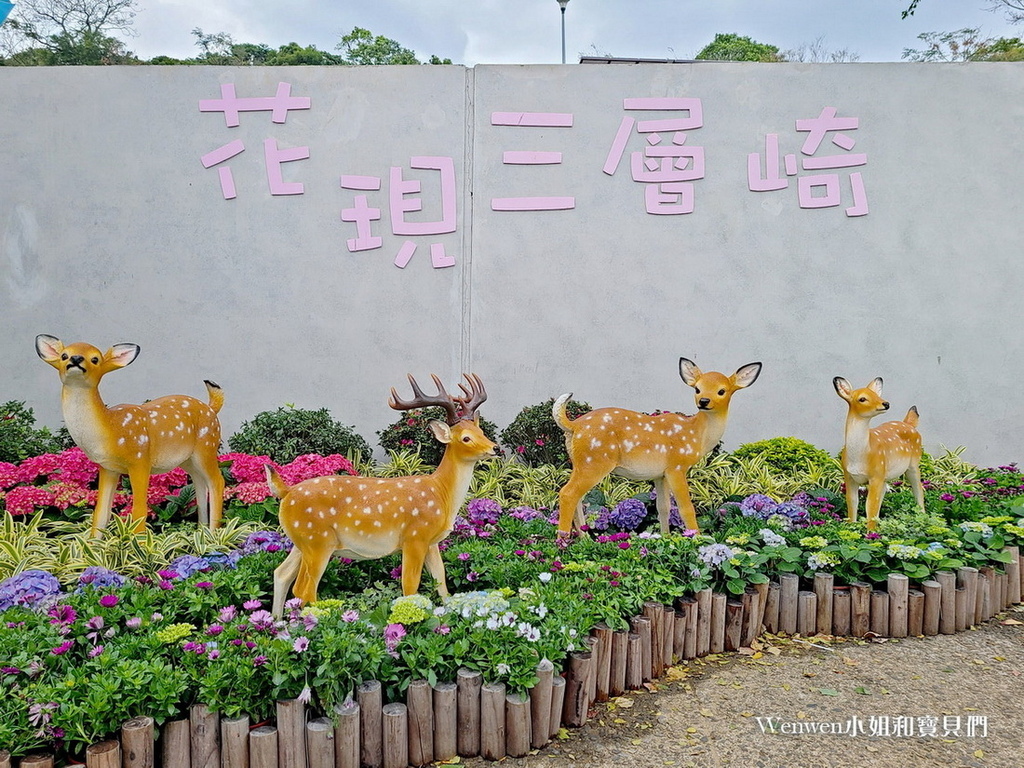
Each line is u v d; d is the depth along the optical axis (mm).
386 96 7367
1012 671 3783
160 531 5055
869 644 4082
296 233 7387
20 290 7316
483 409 7480
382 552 3613
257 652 2828
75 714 2514
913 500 5664
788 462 6828
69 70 7285
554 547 4328
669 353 7484
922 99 7426
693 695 3504
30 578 3414
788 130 7430
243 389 7406
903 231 7473
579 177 7430
